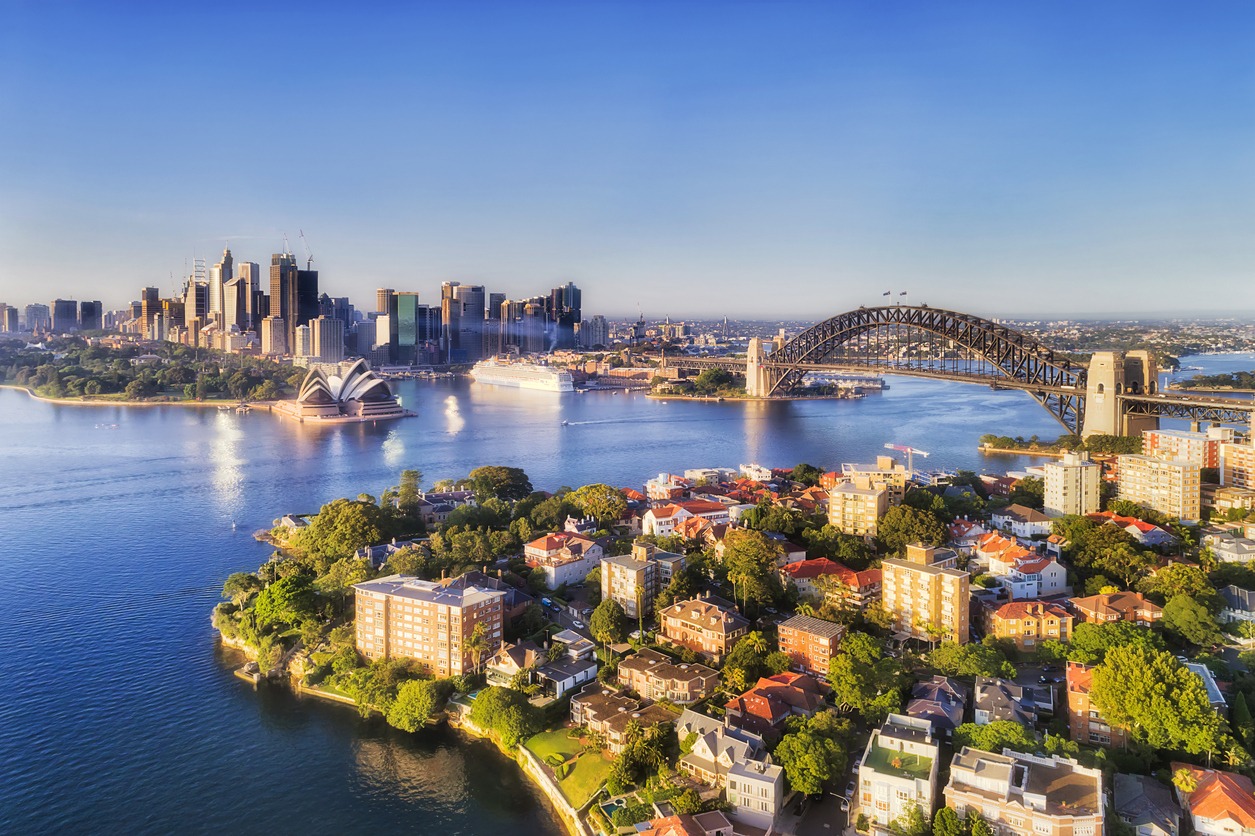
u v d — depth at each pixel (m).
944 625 192.38
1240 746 144.00
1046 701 168.25
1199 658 176.12
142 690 197.38
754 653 185.12
